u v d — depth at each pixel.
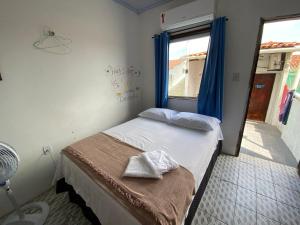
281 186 1.73
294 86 3.19
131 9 2.55
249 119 4.27
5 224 1.37
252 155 2.37
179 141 1.69
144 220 0.80
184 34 2.36
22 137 1.51
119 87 2.58
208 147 1.60
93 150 1.50
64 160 1.44
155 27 2.61
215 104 2.20
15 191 1.53
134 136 1.83
